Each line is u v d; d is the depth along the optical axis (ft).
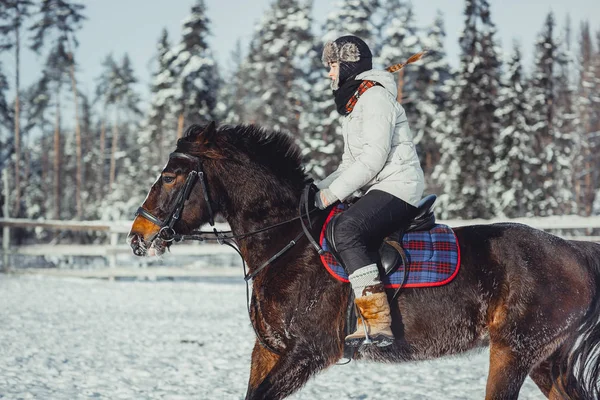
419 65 98.53
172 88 95.81
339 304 12.47
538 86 101.19
